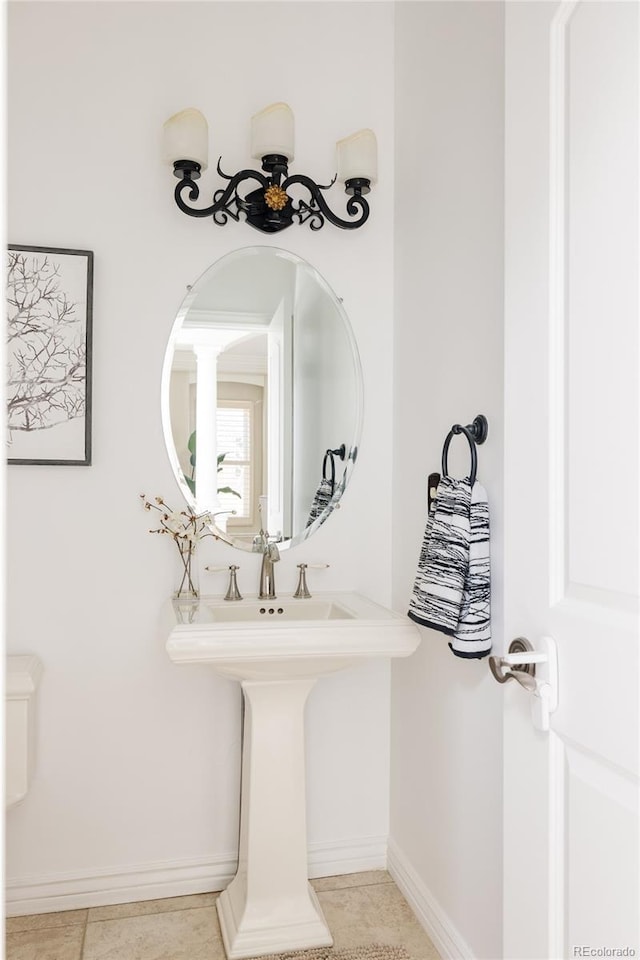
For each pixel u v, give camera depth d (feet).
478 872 5.96
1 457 1.64
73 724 7.41
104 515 7.47
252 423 7.86
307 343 8.01
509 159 4.22
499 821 5.63
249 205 7.69
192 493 7.68
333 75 8.11
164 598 7.60
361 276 8.14
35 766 7.30
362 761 8.11
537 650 3.89
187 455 7.68
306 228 8.01
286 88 8.00
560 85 3.76
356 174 7.53
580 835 3.55
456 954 6.25
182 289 7.66
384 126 8.21
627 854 3.20
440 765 6.77
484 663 5.90
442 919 6.59
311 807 7.99
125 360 7.53
